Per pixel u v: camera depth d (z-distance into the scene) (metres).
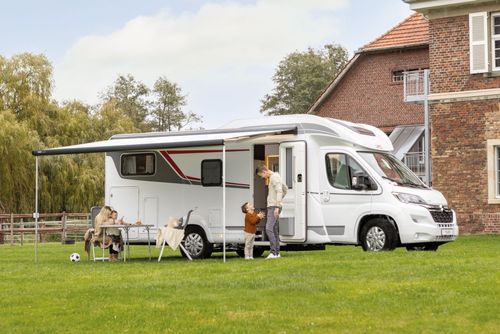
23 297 12.70
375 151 19.48
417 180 19.77
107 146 18.61
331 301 11.66
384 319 10.48
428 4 29.09
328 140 19.23
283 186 18.78
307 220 19.25
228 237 19.80
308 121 19.39
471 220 28.42
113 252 19.78
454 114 28.86
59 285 14.14
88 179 42.22
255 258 19.39
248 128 19.88
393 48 40.25
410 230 18.42
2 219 37.66
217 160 20.02
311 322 10.40
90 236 20.09
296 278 13.80
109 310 11.45
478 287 12.23
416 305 11.20
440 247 20.94
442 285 12.59
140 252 23.80
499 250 19.22
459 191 28.70
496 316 10.38
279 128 19.48
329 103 42.81
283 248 20.27
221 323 10.47
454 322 10.20
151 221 20.72
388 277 13.68
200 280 13.95
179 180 20.44
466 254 17.42
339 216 18.98
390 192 18.62
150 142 18.47
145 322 10.66
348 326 10.16
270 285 13.18
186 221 19.59
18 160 40.28
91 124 45.44
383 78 41.19
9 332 10.34
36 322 10.87
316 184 19.23
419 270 14.29
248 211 18.70
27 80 44.12
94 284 14.05
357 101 41.91
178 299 12.15
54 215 36.38
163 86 83.06
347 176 19.02
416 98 32.09
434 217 18.72
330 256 17.52
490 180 28.08
